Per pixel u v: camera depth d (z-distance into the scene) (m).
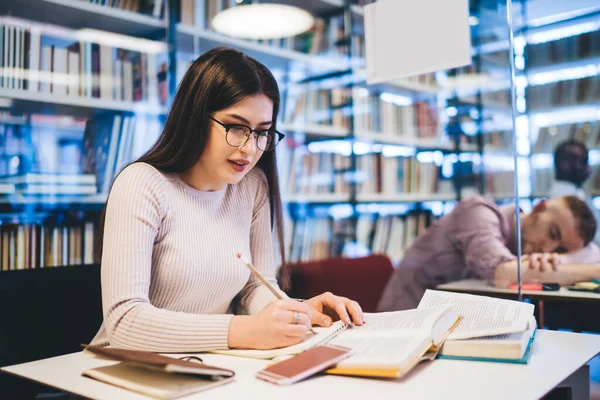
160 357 0.71
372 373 0.69
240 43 2.22
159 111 1.96
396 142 2.71
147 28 1.94
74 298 1.39
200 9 2.08
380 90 2.69
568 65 1.98
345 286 2.12
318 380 0.70
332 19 2.56
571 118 1.98
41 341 1.32
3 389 1.21
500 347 0.78
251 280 1.22
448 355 0.81
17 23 1.65
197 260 1.03
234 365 0.78
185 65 2.06
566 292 1.34
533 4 1.75
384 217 2.74
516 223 1.54
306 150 2.52
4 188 1.60
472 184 2.20
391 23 1.45
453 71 2.22
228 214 1.16
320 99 2.58
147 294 0.92
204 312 1.10
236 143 0.99
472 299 1.02
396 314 1.00
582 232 1.45
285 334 0.82
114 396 0.65
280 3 2.23
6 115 1.63
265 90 1.02
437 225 1.83
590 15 1.79
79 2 1.70
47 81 1.68
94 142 1.82
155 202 0.98
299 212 2.47
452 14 1.33
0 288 1.27
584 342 0.91
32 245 1.65
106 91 1.82
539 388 0.65
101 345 1.02
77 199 1.75
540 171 2.05
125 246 0.91
